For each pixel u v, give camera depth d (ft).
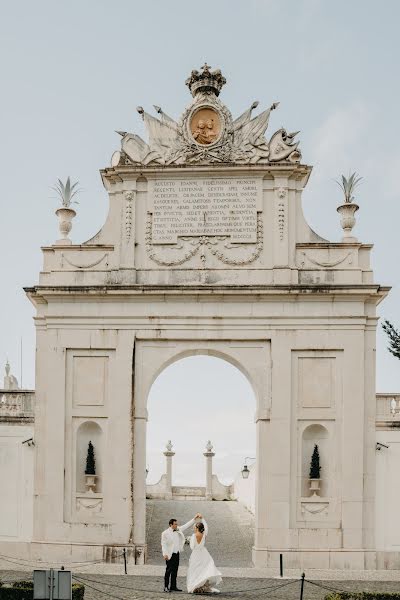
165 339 115.55
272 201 118.11
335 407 114.01
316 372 114.83
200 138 119.85
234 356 115.24
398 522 113.29
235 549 126.52
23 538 114.62
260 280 115.85
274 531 111.55
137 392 115.14
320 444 115.24
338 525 112.16
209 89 120.98
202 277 116.26
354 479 112.57
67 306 116.78
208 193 118.42
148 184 119.03
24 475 116.37
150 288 115.03
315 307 115.14
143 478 113.50
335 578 102.99
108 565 109.70
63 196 120.78
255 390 115.03
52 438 114.52
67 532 112.88
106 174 119.44
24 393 119.44
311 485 113.19
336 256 116.67
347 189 119.55
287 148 118.21
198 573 87.71
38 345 117.80
